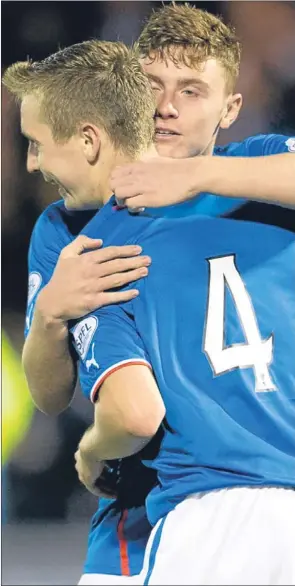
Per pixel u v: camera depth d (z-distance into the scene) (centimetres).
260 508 567
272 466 580
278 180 617
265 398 595
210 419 580
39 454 1466
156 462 602
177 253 613
